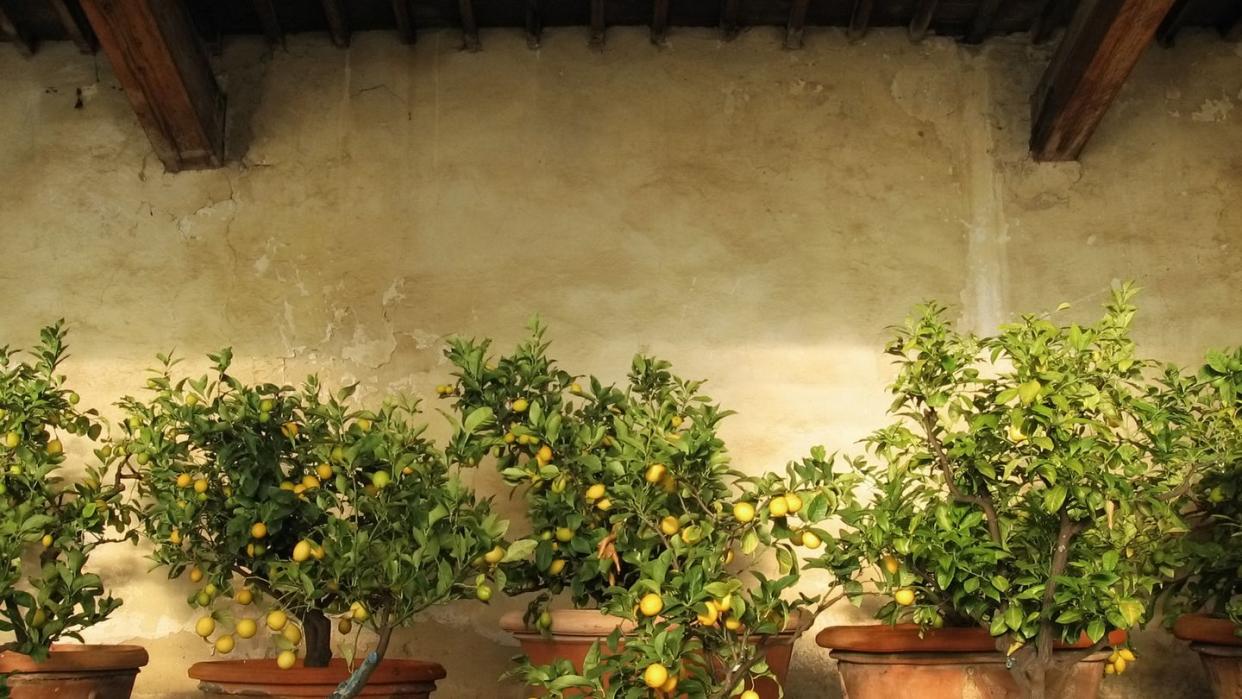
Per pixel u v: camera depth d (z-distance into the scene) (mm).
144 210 3838
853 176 3867
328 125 3904
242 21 3902
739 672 2512
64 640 3520
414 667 2877
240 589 3195
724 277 3785
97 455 3289
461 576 2539
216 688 2826
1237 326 3771
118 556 3600
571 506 2844
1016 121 3906
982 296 3785
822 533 2617
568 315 3756
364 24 3955
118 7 3334
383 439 2803
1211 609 3477
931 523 2664
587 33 3975
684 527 2643
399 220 3828
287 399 3141
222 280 3789
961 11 3891
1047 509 2492
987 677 2793
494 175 3863
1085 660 2779
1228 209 3859
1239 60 3969
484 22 3957
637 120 3908
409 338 3744
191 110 3645
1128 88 3945
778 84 3936
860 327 3752
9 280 3793
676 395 3424
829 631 2961
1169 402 3094
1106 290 3791
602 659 2582
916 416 2762
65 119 3910
